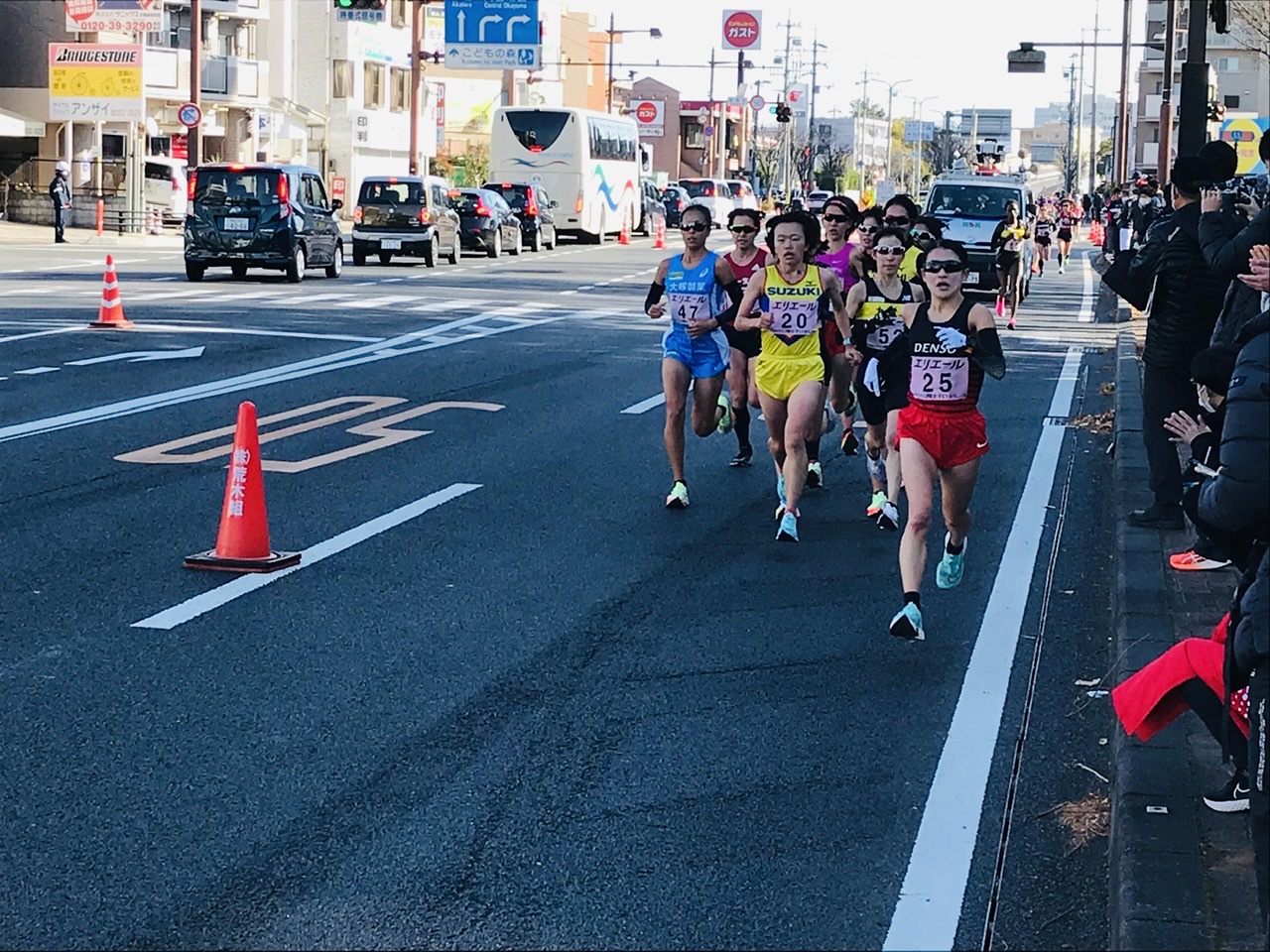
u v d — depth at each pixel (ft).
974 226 104.01
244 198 100.53
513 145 175.22
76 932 15.35
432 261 126.41
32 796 18.74
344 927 15.56
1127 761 18.78
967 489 26.94
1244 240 26.71
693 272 35.70
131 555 30.27
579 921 15.79
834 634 26.43
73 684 22.80
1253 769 14.30
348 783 19.36
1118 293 32.78
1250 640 14.39
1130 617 25.46
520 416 48.88
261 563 29.50
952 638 26.35
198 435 43.34
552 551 31.78
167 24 192.13
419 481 38.40
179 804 18.60
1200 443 17.37
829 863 17.34
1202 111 64.64
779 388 33.14
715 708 22.52
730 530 34.32
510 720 21.81
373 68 240.73
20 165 184.55
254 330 70.38
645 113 366.43
